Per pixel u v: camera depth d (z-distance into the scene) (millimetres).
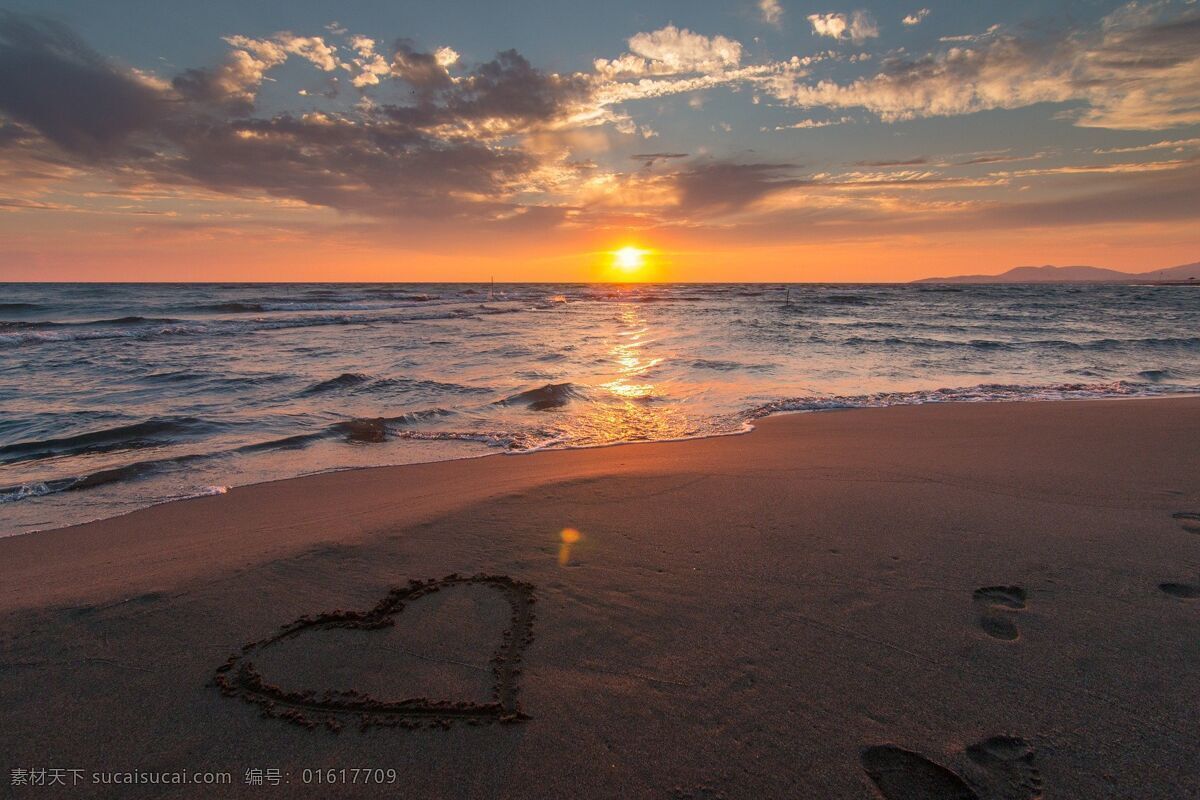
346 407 8453
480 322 24891
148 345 15820
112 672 2377
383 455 6195
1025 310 34281
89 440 6695
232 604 2885
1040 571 3174
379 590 3027
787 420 7750
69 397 9078
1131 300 47344
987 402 8969
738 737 2020
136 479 5363
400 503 4531
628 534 3725
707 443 6496
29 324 21562
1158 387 10297
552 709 2158
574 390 9516
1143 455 5648
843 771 1877
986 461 5477
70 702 2203
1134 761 1896
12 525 4246
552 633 2633
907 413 8133
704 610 2818
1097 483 4727
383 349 15211
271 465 5832
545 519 3984
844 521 3926
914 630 2637
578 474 5148
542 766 1907
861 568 3234
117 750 1982
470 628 2676
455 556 3420
